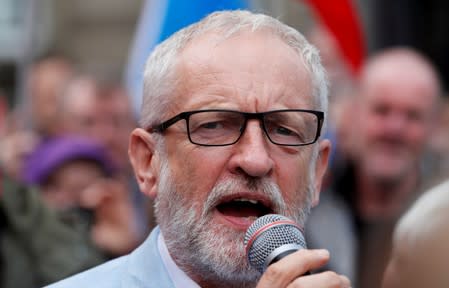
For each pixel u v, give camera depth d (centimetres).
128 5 1794
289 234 413
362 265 777
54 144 884
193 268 452
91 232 841
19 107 1147
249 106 441
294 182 449
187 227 443
